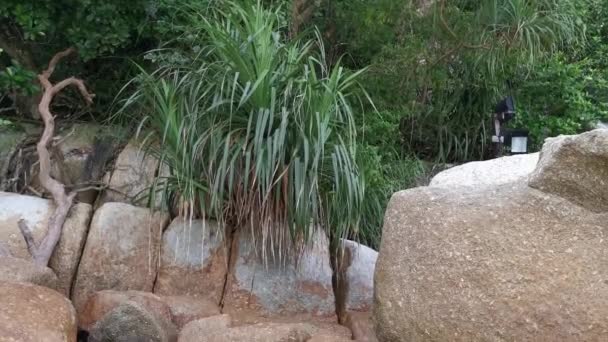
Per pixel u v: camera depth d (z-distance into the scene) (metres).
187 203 3.33
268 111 3.16
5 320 2.60
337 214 3.29
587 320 2.07
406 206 2.51
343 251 3.49
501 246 2.25
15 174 4.27
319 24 4.42
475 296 2.23
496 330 2.18
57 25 4.14
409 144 4.93
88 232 3.50
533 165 2.87
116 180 4.15
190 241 3.47
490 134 4.97
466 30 4.35
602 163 2.17
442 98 4.83
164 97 3.48
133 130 4.31
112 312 2.95
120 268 3.41
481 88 4.86
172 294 3.41
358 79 4.01
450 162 5.05
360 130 3.97
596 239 2.17
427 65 4.33
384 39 4.33
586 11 5.78
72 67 4.59
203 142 3.21
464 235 2.32
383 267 2.49
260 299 3.38
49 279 3.17
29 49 4.52
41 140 3.84
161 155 3.43
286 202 3.17
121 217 3.51
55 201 3.59
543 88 5.14
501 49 4.47
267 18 3.48
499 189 2.41
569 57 5.84
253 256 3.43
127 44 4.38
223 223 3.32
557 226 2.22
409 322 2.35
